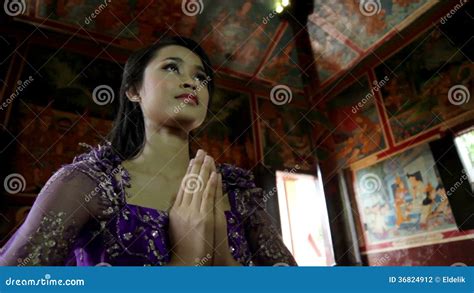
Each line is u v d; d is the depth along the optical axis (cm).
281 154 1186
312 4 1180
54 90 922
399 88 1118
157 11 1039
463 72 966
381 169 1108
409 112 1080
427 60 1052
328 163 1203
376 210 1090
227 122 1160
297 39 1240
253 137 1179
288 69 1273
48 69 925
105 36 1007
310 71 1283
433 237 945
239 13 1121
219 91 1179
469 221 880
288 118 1246
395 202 1055
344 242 1079
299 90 1287
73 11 952
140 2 1009
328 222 1102
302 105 1276
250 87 1238
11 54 888
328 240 1072
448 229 919
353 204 1138
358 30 1196
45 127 880
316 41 1248
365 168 1144
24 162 833
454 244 898
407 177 1045
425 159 1009
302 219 1103
